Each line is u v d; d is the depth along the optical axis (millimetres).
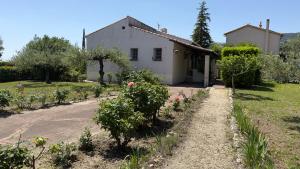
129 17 28062
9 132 9227
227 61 23234
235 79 23406
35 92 18016
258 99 17438
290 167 6375
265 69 18625
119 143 7277
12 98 13000
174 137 8016
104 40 28766
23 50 27656
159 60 27047
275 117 12203
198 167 6316
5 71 31438
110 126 7035
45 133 9109
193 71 31047
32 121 10719
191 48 27969
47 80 28219
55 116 11602
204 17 55219
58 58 26859
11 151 4887
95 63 28109
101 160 6703
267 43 48531
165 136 8273
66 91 15109
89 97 16656
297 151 7566
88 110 12883
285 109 14219
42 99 13820
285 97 18922
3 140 8359
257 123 10836
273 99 17750
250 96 18703
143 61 27562
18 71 31141
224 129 9461
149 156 6680
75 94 17359
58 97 14617
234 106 13195
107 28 28625
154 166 6262
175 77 27516
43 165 6273
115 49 24453
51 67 27688
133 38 27859
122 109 7238
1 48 43875
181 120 10523
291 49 12938
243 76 23297
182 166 6355
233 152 7191
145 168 6074
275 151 7441
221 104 14648
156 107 9531
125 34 28094
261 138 6906
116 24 28328
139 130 8992
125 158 6633
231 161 6641
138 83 9516
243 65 20188
